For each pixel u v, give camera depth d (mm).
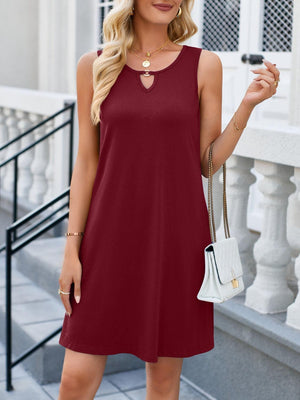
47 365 3869
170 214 2318
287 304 3383
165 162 2299
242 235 3645
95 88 2344
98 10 7148
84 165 2479
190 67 2352
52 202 3773
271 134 3137
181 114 2279
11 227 3707
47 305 4633
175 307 2355
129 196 2324
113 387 3816
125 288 2361
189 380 3863
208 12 5605
